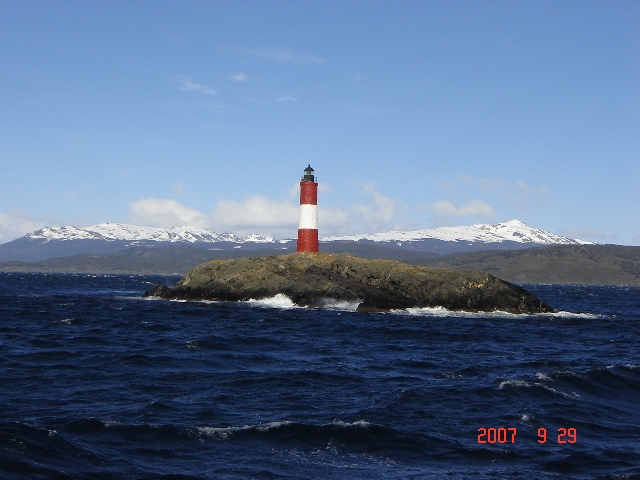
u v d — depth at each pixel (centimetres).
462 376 3491
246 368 3628
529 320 7519
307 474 2014
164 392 2936
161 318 6650
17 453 1970
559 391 3134
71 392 2888
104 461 2009
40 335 4944
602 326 7238
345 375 3431
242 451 2178
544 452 2275
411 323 6650
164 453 2119
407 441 2319
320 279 8231
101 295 11556
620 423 2709
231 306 8075
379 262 8469
